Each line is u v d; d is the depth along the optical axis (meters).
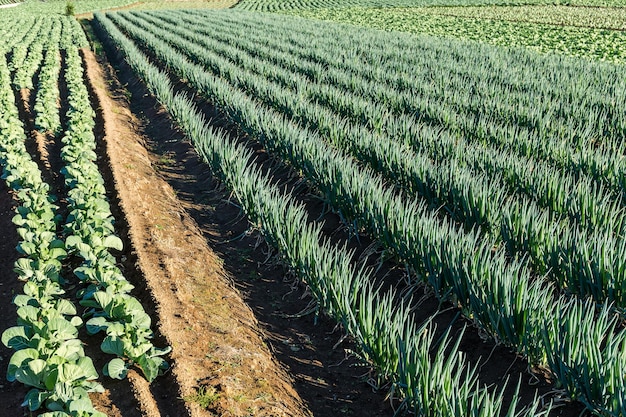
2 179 10.78
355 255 8.16
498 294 5.65
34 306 6.14
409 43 24.56
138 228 8.45
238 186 8.95
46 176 11.04
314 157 9.56
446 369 4.47
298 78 16.25
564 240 6.59
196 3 62.53
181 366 5.42
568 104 13.14
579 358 4.86
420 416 4.66
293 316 6.92
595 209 7.61
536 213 7.38
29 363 4.94
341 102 13.92
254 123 12.26
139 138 14.22
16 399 5.23
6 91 16.52
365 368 5.91
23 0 73.94
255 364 5.75
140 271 7.09
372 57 20.61
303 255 6.70
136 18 38.56
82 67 22.88
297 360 6.13
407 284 7.15
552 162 10.27
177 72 19.94
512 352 5.86
